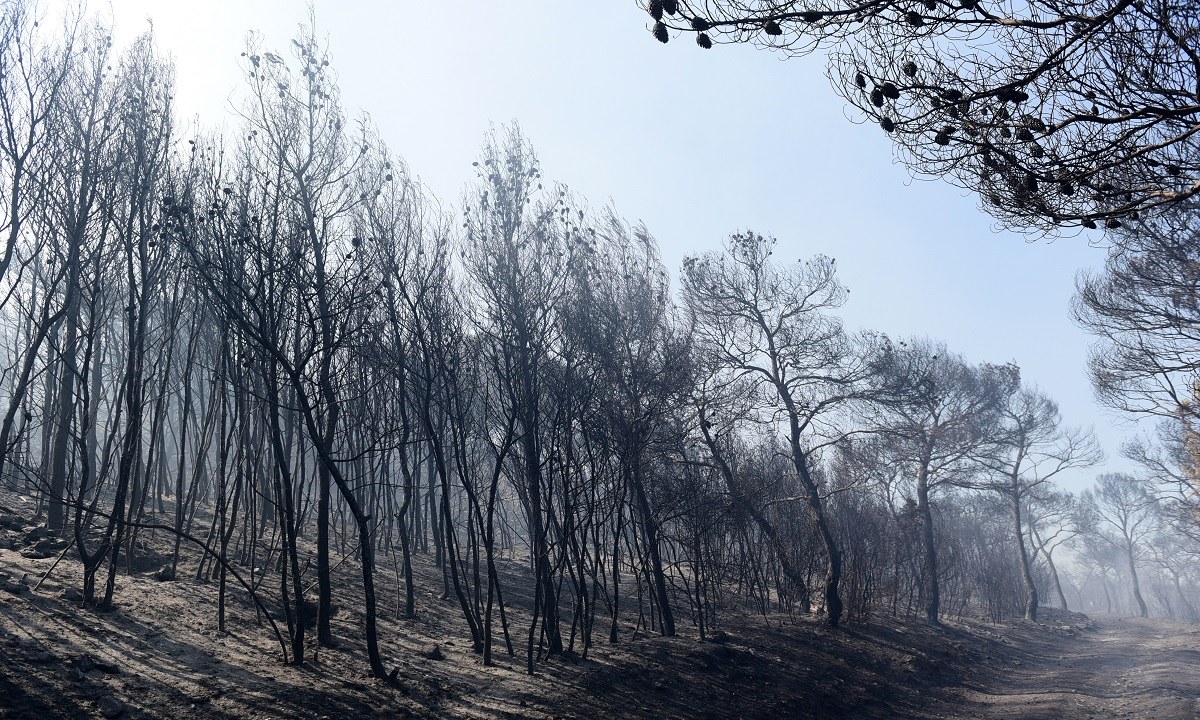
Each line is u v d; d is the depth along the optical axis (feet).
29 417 36.04
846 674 54.60
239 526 56.90
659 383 45.14
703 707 38.83
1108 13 18.74
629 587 72.74
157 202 36.50
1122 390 69.10
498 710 31.78
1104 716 46.98
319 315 34.37
